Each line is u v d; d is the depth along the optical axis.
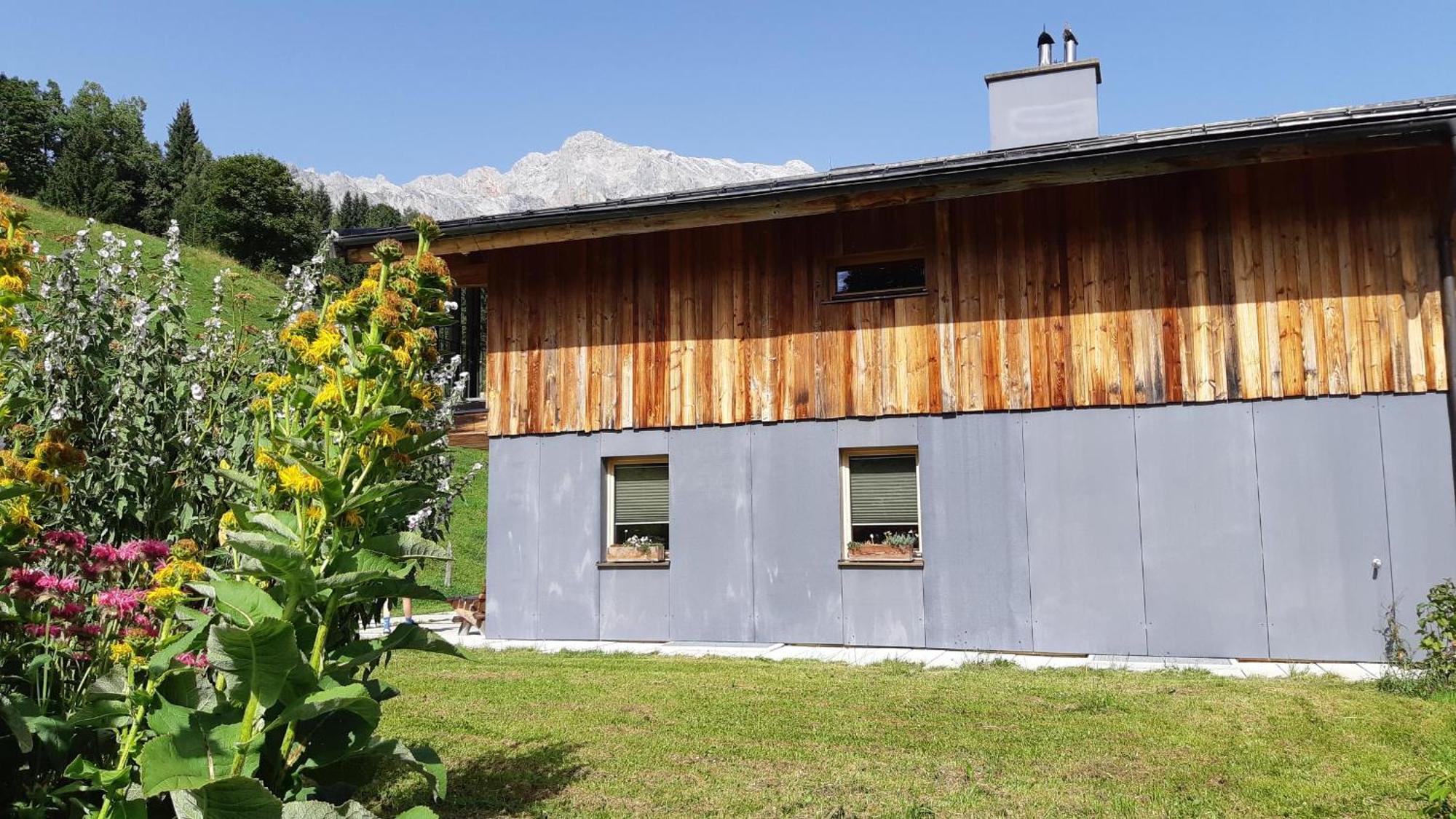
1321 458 9.20
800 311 11.07
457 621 13.94
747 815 4.60
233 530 3.41
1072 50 12.45
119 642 3.24
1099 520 9.80
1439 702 6.89
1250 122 8.77
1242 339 9.52
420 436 3.58
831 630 10.59
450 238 11.25
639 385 11.63
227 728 2.91
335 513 3.17
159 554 3.51
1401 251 9.16
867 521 10.75
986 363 10.31
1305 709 6.69
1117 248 9.99
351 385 3.42
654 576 11.34
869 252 10.86
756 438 11.08
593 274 11.98
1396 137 8.52
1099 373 9.92
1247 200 9.64
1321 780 5.03
